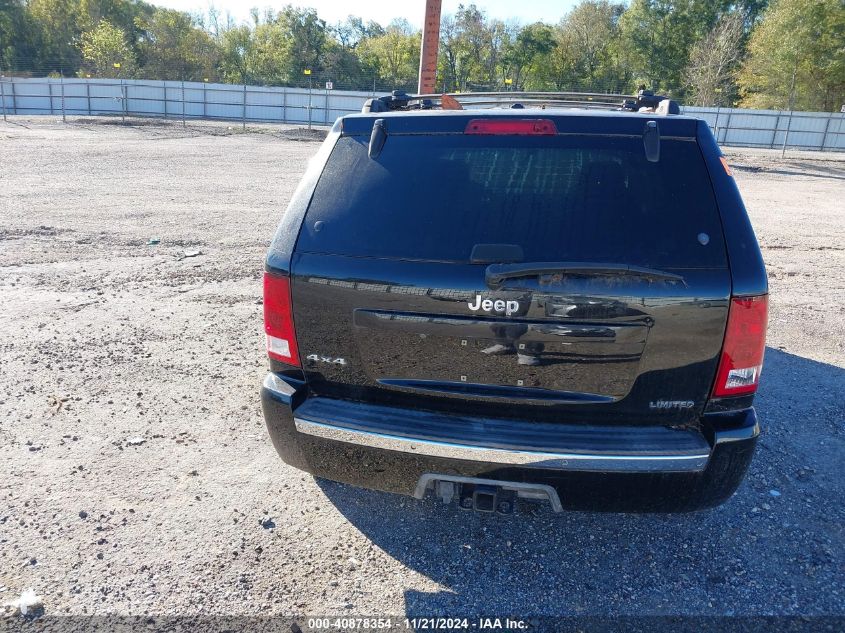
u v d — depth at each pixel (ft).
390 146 9.29
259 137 101.50
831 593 9.46
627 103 11.96
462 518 11.10
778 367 18.30
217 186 49.96
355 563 9.94
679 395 8.40
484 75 248.11
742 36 214.28
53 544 10.12
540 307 8.20
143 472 12.21
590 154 8.74
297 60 263.29
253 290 24.36
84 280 24.91
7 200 39.99
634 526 10.96
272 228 35.42
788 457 13.33
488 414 8.85
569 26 251.39
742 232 8.31
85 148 72.84
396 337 8.73
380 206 8.96
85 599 9.05
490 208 8.64
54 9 255.50
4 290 23.27
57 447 12.99
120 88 146.82
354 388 9.20
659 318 8.09
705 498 8.58
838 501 11.80
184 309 21.98
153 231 33.60
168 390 15.76
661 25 233.76
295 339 9.23
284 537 10.50
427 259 8.53
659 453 8.15
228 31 277.23
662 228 8.29
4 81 144.15
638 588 9.50
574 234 8.33
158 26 249.34
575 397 8.47
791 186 68.59
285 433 9.37
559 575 9.76
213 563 9.84
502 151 8.93
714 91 180.55
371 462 8.98
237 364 17.47
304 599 9.19
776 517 11.27
